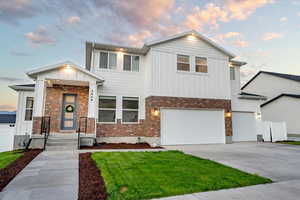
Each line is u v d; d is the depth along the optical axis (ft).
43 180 14.67
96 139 36.70
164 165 19.24
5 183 13.97
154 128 36.14
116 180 14.32
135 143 38.60
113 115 38.75
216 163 20.47
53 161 21.13
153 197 11.44
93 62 38.65
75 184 13.80
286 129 52.03
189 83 39.88
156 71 38.01
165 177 15.20
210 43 42.16
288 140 49.49
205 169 17.89
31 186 13.37
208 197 11.55
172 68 39.19
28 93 36.83
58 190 12.61
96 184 13.62
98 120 37.73
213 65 42.27
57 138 31.12
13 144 34.71
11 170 17.43
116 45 38.52
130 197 11.27
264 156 25.49
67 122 37.24
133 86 40.73
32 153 25.81
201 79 40.86
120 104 39.34
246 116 47.19
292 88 58.13
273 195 11.95
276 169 18.65
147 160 21.54
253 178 15.28
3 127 36.86
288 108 54.03
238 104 46.91
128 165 19.06
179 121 38.47
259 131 47.16
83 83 35.96
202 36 41.42
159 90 37.70
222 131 41.11
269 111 59.98
